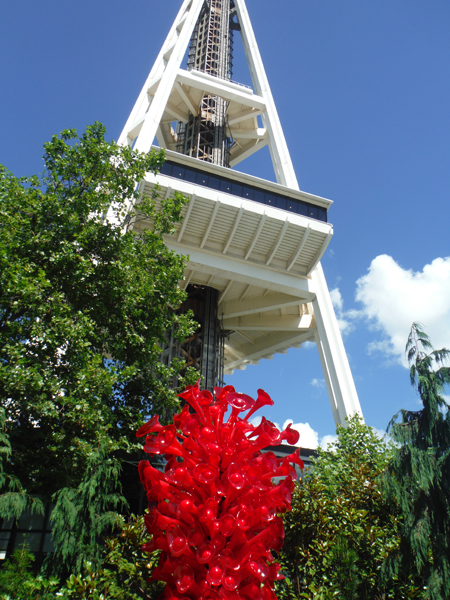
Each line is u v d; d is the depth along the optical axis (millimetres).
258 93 46188
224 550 4707
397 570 9078
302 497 11336
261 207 34156
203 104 52250
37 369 13586
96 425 13906
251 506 5117
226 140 51094
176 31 47125
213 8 57688
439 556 8391
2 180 16375
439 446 9219
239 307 40344
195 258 35094
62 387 14414
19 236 15531
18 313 15375
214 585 4559
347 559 9023
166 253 19422
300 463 5574
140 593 9781
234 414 5824
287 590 9828
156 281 18719
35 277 15094
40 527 16094
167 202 20312
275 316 41844
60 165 17469
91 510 11523
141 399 18375
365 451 18344
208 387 37250
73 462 13273
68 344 14867
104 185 18219
